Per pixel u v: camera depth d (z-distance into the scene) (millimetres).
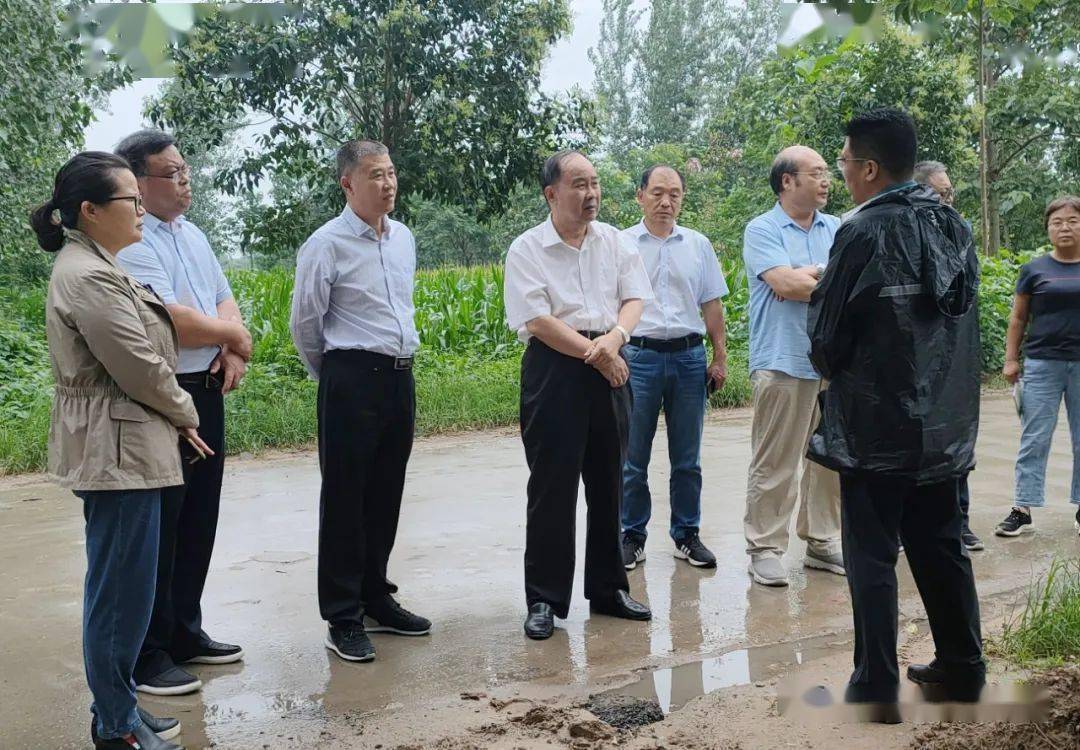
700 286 4926
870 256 2846
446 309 12016
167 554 3350
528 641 3811
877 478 2881
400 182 13656
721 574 4680
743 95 16828
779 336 4422
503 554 5031
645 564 4859
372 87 13555
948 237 2912
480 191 14344
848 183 3078
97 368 2697
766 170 23688
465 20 13523
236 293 12961
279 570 4789
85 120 11484
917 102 13031
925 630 3875
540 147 14164
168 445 2799
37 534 5582
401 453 3869
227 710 3191
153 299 2836
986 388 11016
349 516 3676
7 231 12875
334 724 3061
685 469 4824
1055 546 5016
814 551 4734
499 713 3117
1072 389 5207
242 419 8539
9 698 3311
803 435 4516
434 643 3807
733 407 10250
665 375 4742
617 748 2838
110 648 2738
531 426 3926
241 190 13758
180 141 13555
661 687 3338
